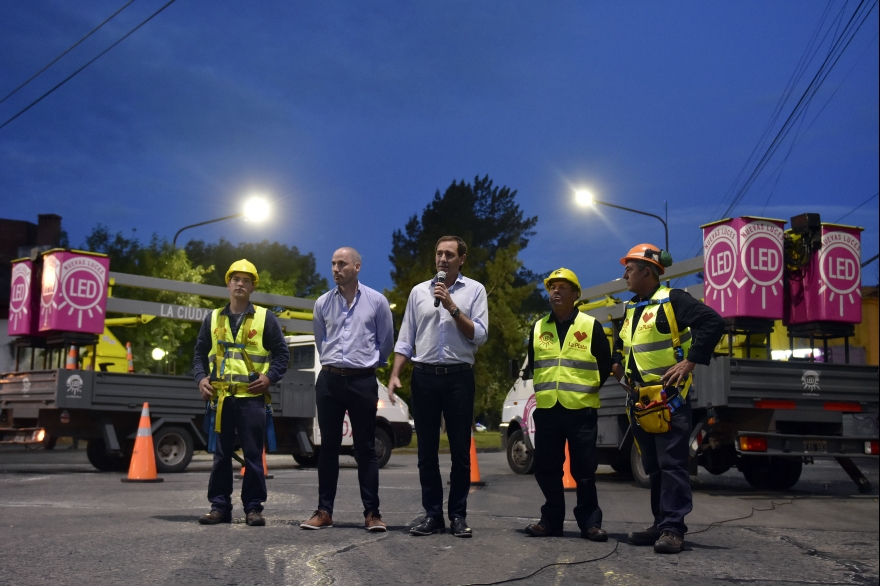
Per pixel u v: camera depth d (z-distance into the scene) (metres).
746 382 9.72
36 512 7.22
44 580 4.22
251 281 6.30
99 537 5.51
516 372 14.10
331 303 6.11
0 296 32.22
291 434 15.38
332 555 4.89
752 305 10.05
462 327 5.70
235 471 12.98
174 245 28.61
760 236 10.18
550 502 5.84
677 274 11.71
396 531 5.93
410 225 55.19
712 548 5.59
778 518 7.59
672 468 5.41
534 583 4.30
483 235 55.31
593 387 5.82
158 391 13.58
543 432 5.85
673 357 5.50
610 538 5.90
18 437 13.27
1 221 36.66
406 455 21.97
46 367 14.72
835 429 10.54
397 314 33.81
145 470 10.95
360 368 6.02
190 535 5.60
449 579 4.33
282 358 6.39
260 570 4.46
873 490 10.80
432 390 5.80
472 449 11.27
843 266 10.52
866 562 5.14
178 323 27.34
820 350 12.75
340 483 11.02
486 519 6.88
